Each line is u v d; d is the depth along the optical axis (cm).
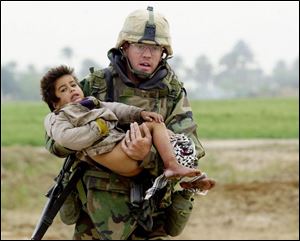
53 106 1566
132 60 1570
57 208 1580
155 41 1549
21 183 4356
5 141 5978
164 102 1592
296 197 4241
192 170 1462
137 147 1488
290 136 7006
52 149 1574
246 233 3734
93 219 1594
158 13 1578
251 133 7100
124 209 1583
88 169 1592
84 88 1592
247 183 4481
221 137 6912
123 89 1583
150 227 1576
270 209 4106
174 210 1611
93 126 1492
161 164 1546
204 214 4012
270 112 9206
